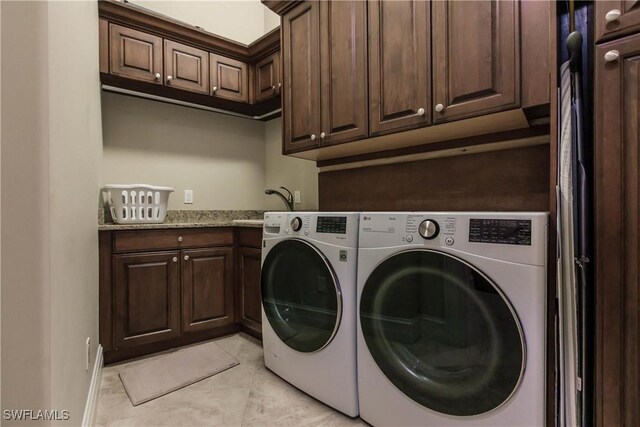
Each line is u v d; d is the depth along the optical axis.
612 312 1.00
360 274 1.42
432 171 1.89
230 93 2.72
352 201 2.27
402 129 1.65
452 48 1.48
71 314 1.10
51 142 0.86
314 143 2.05
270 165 3.27
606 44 1.03
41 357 0.82
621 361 0.99
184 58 2.49
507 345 1.03
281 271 1.82
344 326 1.47
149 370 1.94
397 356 1.31
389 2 1.70
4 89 0.80
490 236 1.08
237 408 1.56
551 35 1.16
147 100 2.69
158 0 2.77
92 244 1.71
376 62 1.75
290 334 1.75
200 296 2.34
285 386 1.76
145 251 2.13
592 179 1.09
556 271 1.02
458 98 1.46
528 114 1.42
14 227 0.81
